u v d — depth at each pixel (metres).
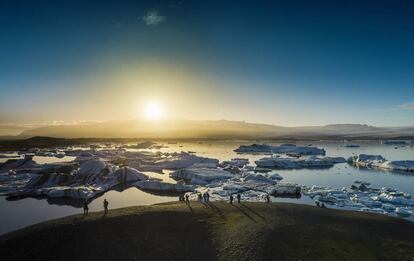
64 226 46.56
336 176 117.19
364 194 82.50
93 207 71.88
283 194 82.62
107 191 88.81
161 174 120.25
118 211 53.88
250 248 41.00
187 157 148.50
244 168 134.12
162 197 81.38
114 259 39.44
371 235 46.16
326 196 77.12
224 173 113.06
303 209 57.50
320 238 43.91
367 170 133.50
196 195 81.25
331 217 53.38
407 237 46.16
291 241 42.72
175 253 40.72
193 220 50.47
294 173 124.81
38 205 73.88
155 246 42.25
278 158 153.75
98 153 185.88
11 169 123.81
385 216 56.06
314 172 127.62
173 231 46.41
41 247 41.53
